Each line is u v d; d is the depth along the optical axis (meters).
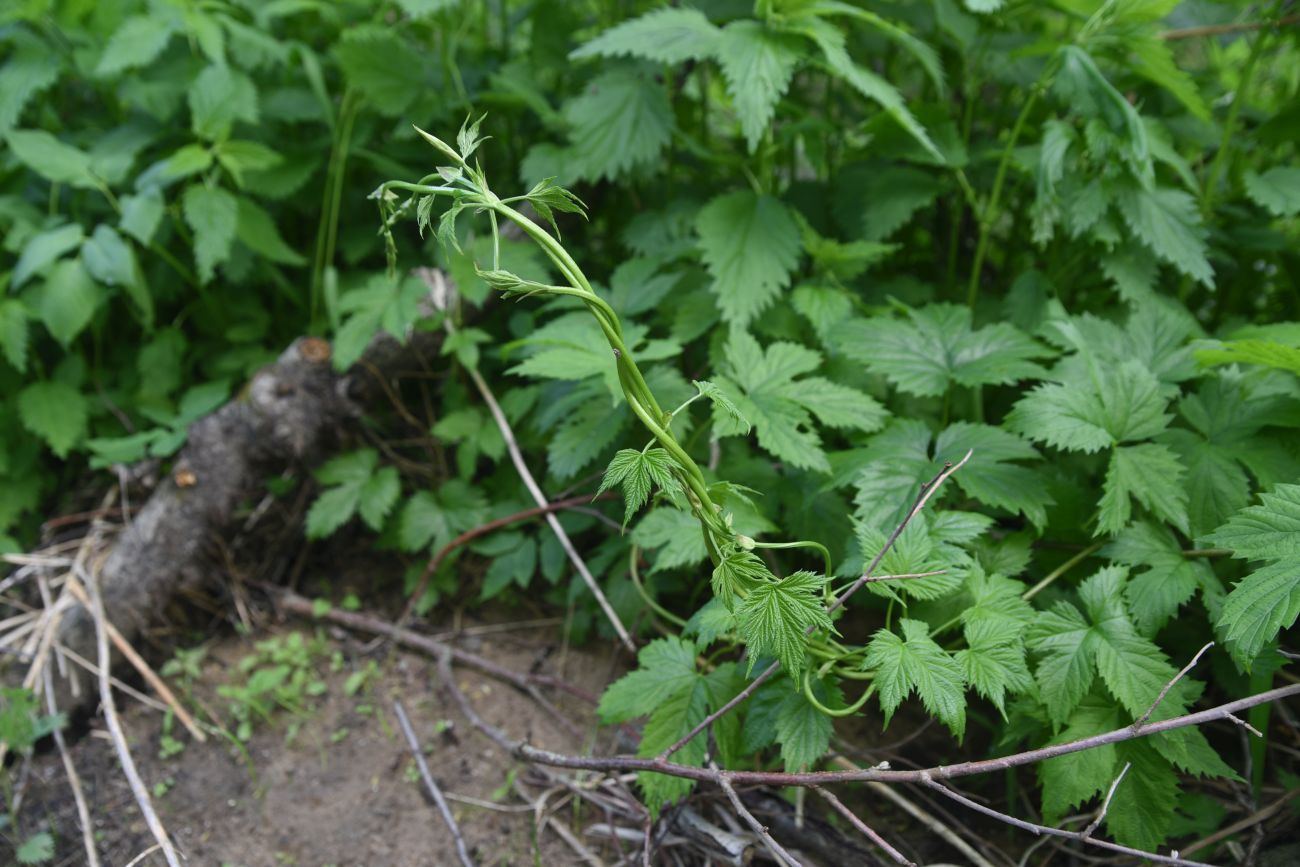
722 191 1.21
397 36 1.21
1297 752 0.90
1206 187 1.09
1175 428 0.91
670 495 0.75
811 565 1.01
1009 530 0.99
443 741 1.03
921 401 1.02
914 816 0.93
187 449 1.14
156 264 1.23
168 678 1.09
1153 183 1.00
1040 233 1.00
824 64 1.03
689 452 1.02
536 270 1.12
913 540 0.82
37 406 1.17
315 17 1.28
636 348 1.02
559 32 1.24
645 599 1.00
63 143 1.20
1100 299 1.11
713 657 0.91
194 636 1.13
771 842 0.78
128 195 1.17
